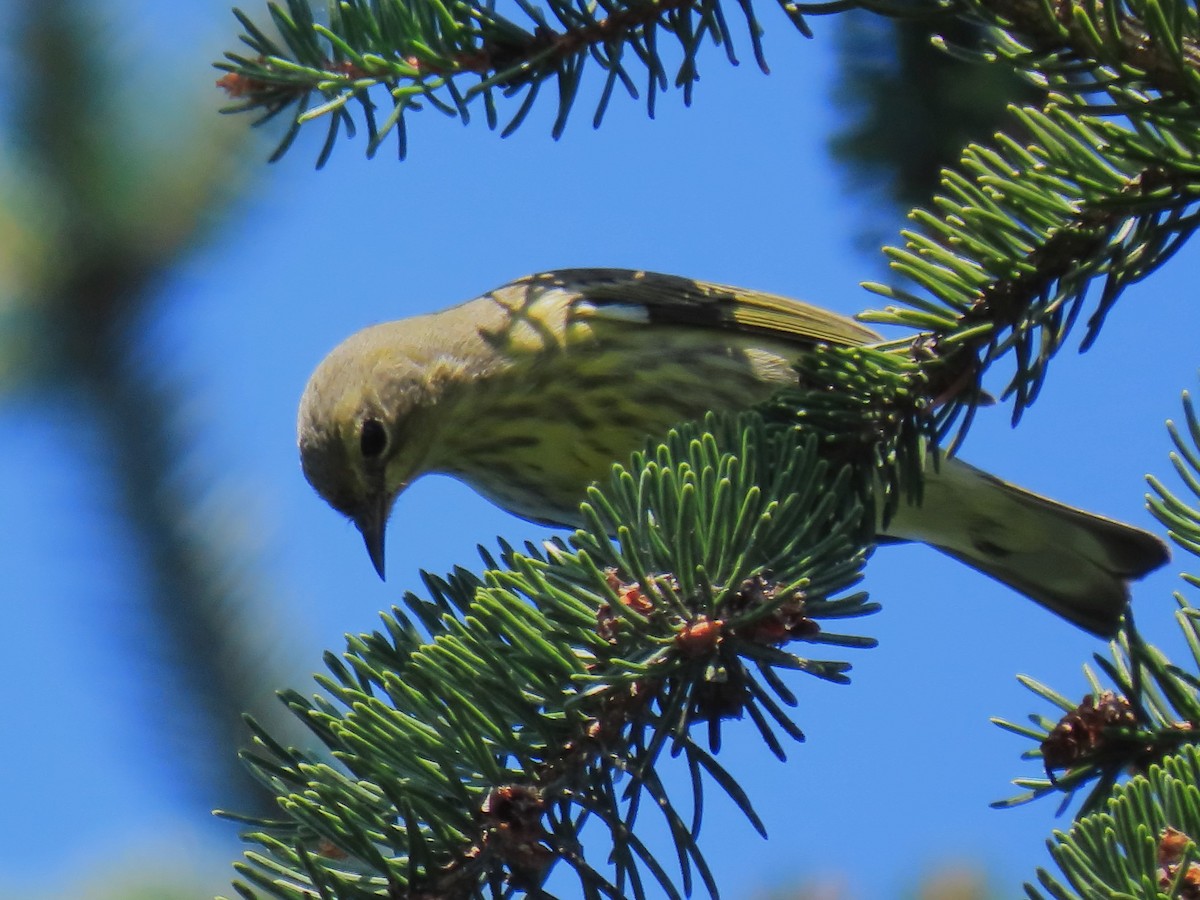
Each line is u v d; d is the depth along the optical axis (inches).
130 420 429.4
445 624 267.6
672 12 329.1
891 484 330.0
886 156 441.7
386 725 258.5
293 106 471.5
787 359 486.6
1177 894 224.7
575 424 485.7
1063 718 293.1
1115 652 302.4
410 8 333.1
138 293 446.3
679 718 266.4
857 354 325.7
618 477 272.4
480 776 266.4
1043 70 274.7
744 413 306.7
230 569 420.8
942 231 310.0
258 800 404.2
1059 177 292.8
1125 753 290.5
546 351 482.3
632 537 262.8
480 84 325.1
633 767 259.6
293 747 270.4
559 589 266.7
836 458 331.0
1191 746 251.6
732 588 260.1
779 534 273.0
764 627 259.0
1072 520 482.6
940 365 325.1
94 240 446.6
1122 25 274.2
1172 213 291.7
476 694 262.7
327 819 254.4
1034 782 295.3
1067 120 294.5
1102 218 301.0
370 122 341.7
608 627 263.7
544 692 262.7
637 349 482.3
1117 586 489.7
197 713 409.1
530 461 493.4
